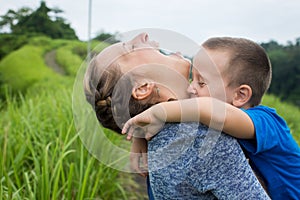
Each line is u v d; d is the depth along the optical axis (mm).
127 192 3645
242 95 1415
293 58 19094
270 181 1406
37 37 26000
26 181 2344
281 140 1377
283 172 1393
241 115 1225
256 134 1264
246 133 1250
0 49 24172
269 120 1361
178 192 1190
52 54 24141
